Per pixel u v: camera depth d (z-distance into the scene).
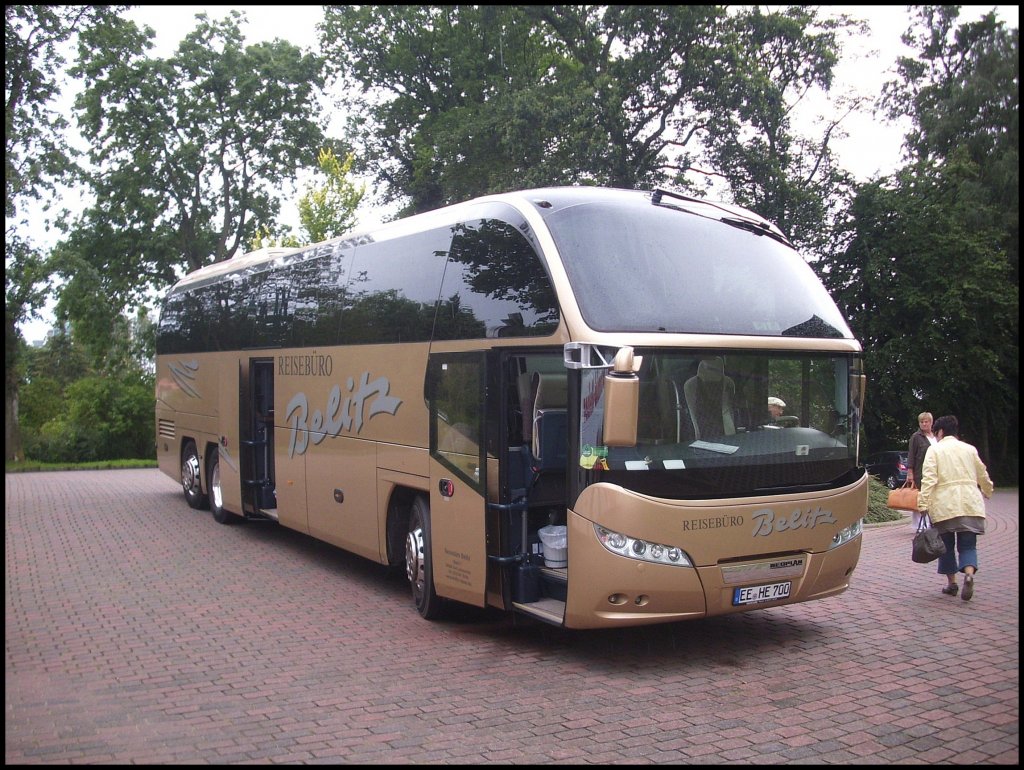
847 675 6.57
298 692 6.18
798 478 7.07
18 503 17.61
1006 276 34.03
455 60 38.00
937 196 35.69
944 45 40.56
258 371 12.84
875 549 12.32
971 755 5.03
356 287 9.94
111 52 37.25
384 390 9.12
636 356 6.45
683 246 7.29
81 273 35.69
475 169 31.53
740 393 6.87
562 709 5.82
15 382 35.03
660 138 31.77
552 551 7.17
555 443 7.21
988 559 11.87
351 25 39.06
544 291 6.88
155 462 33.91
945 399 34.38
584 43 33.34
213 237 40.91
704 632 7.86
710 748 5.14
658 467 6.47
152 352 42.84
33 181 32.25
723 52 29.77
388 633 7.86
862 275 34.56
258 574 10.50
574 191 7.62
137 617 8.41
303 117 39.94
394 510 9.12
